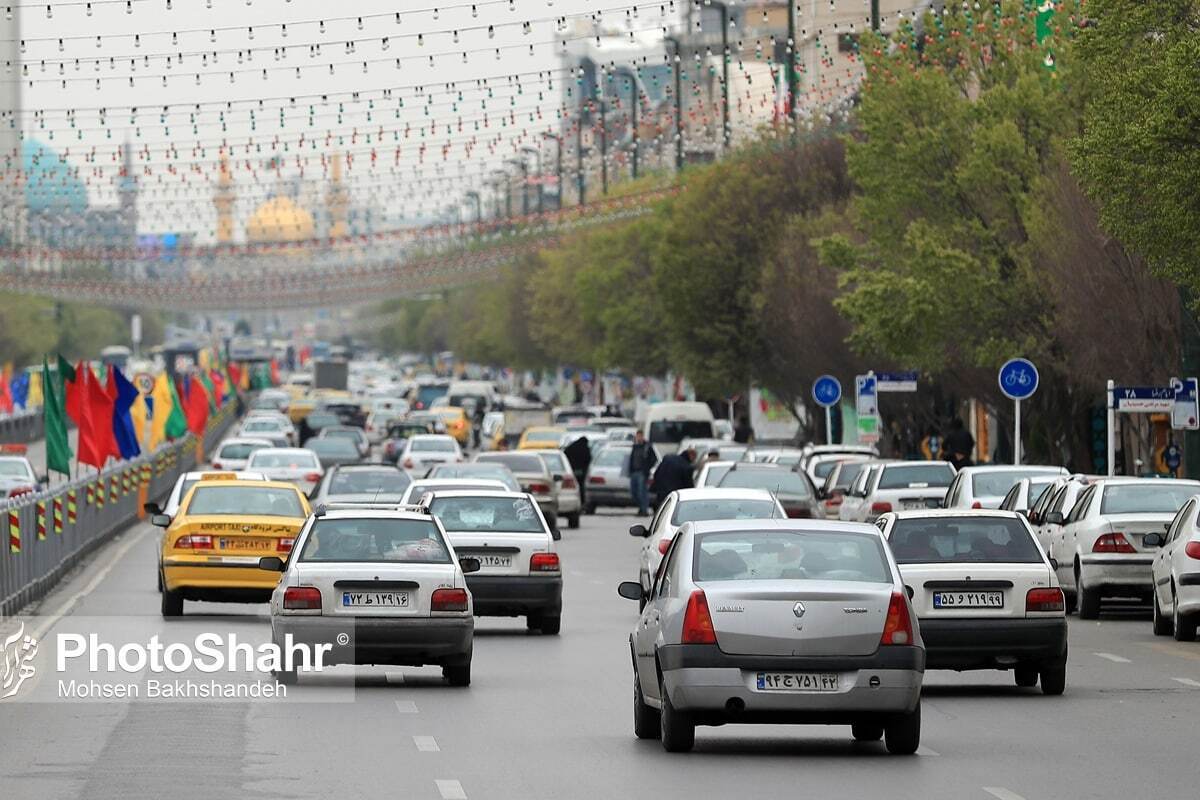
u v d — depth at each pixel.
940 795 36.66
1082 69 122.25
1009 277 126.44
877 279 127.38
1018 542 54.03
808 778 38.75
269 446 177.62
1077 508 79.25
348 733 45.41
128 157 144.38
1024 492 86.25
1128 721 48.06
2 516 77.81
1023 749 43.03
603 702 51.72
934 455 156.00
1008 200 126.00
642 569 77.38
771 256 187.00
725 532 42.25
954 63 135.25
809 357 173.12
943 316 124.31
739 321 197.88
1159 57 83.62
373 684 55.66
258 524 74.44
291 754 42.00
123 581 98.69
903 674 40.00
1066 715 49.28
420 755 41.91
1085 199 111.56
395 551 54.69
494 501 72.88
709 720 41.03
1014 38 131.88
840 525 42.50
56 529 98.06
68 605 83.25
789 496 95.38
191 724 46.81
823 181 191.12
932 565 53.12
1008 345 124.06
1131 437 146.50
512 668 60.28
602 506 178.62
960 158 127.94
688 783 38.09
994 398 138.38
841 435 189.25
